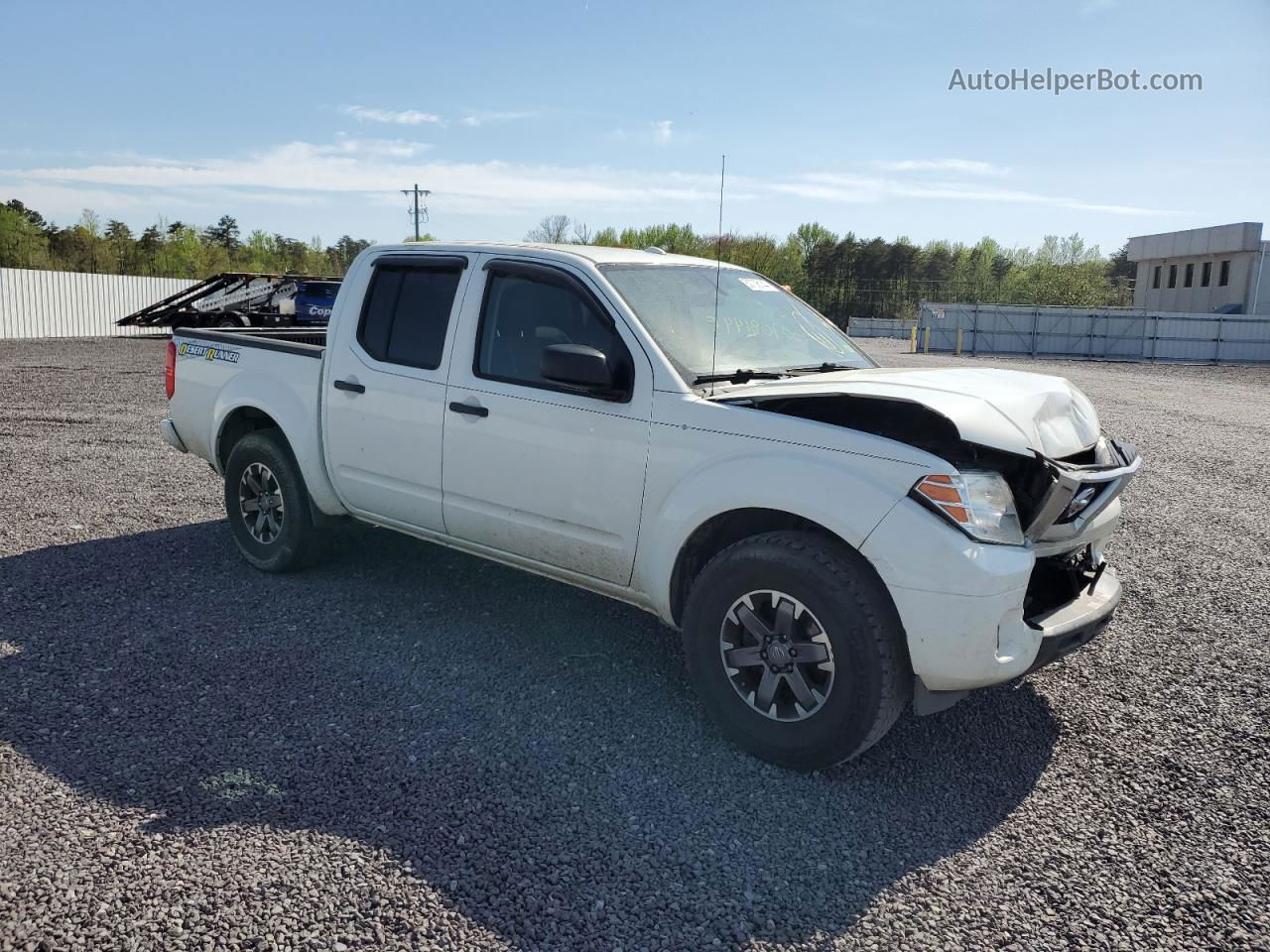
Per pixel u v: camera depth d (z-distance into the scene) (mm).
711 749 3527
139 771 3205
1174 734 3758
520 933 2475
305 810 3000
